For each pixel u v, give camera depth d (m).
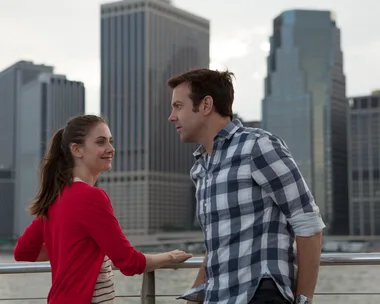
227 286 2.59
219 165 2.69
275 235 2.60
